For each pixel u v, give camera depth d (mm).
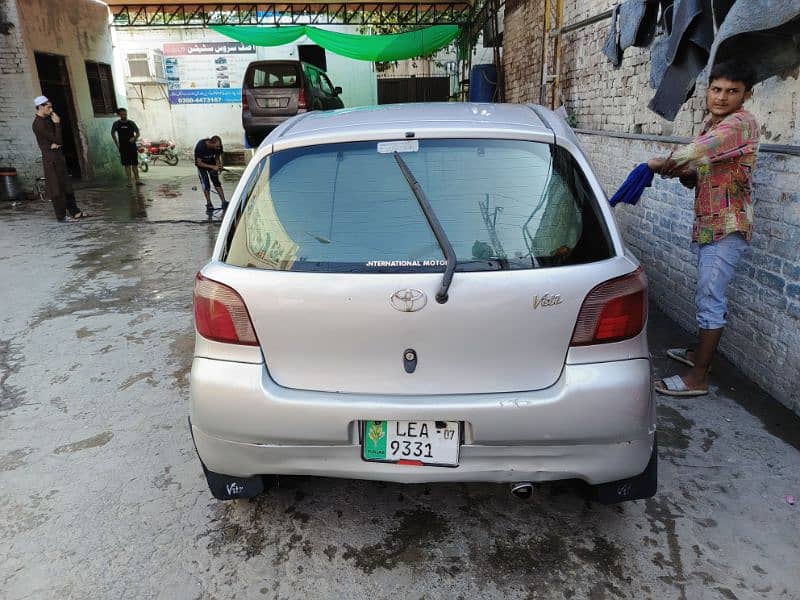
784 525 2391
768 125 3383
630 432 1979
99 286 5746
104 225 8711
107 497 2654
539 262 1990
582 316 1956
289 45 18250
